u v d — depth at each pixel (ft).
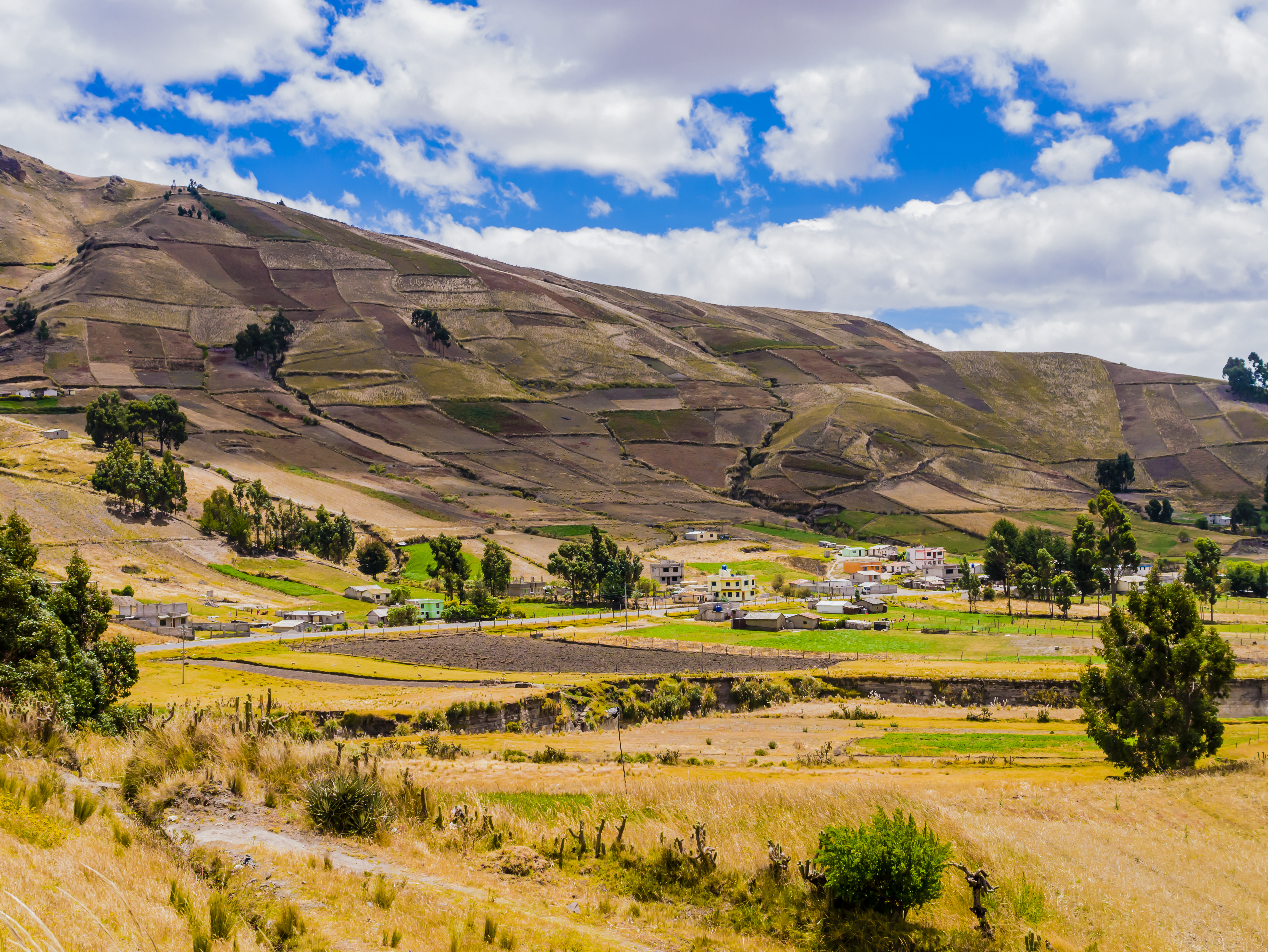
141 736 79.61
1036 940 74.79
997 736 249.55
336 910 53.01
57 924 38.34
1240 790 138.72
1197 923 86.33
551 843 80.94
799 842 86.74
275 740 84.33
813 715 304.50
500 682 336.70
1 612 134.31
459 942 52.11
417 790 82.84
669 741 249.14
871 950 68.39
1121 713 187.21
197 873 52.85
